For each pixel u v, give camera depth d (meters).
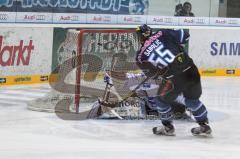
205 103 21.41
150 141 14.80
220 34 30.28
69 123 16.88
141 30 15.25
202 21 31.22
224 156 13.33
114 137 15.19
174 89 15.12
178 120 17.80
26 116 17.86
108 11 29.73
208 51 30.11
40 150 13.40
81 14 28.33
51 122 16.98
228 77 30.03
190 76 15.03
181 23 30.83
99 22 28.97
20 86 24.67
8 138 14.62
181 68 14.98
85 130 15.98
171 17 30.61
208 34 30.02
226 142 15.01
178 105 17.67
